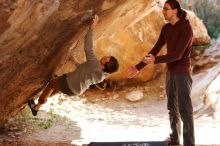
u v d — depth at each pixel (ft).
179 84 17.06
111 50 36.50
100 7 15.19
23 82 17.30
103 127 25.94
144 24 36.88
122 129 25.31
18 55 15.01
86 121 27.91
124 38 36.27
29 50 15.24
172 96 18.13
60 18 14.34
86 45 16.38
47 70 17.67
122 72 37.17
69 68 22.43
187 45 16.70
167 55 16.40
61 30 15.23
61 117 28.50
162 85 37.22
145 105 33.50
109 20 18.56
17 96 18.42
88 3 14.48
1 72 15.47
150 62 16.52
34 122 25.94
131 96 35.04
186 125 17.15
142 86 37.52
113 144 17.79
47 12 13.34
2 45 13.71
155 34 37.22
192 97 31.24
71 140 22.02
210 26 48.34
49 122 26.13
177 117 18.53
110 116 29.96
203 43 41.52
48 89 18.43
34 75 17.31
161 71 38.78
